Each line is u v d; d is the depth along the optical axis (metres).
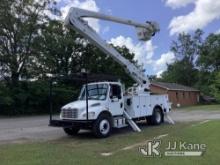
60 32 38.84
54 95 36.47
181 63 76.69
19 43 35.62
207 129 14.98
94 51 45.62
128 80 35.59
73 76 14.66
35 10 36.41
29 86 35.59
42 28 36.94
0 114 33.44
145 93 18.02
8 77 35.78
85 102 14.69
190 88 64.44
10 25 34.91
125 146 11.48
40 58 36.91
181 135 13.24
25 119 27.33
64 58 44.94
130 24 17.42
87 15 15.99
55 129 17.97
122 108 15.86
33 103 35.25
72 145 12.07
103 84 15.41
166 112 19.27
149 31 17.52
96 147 11.47
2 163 8.92
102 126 14.25
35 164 8.73
